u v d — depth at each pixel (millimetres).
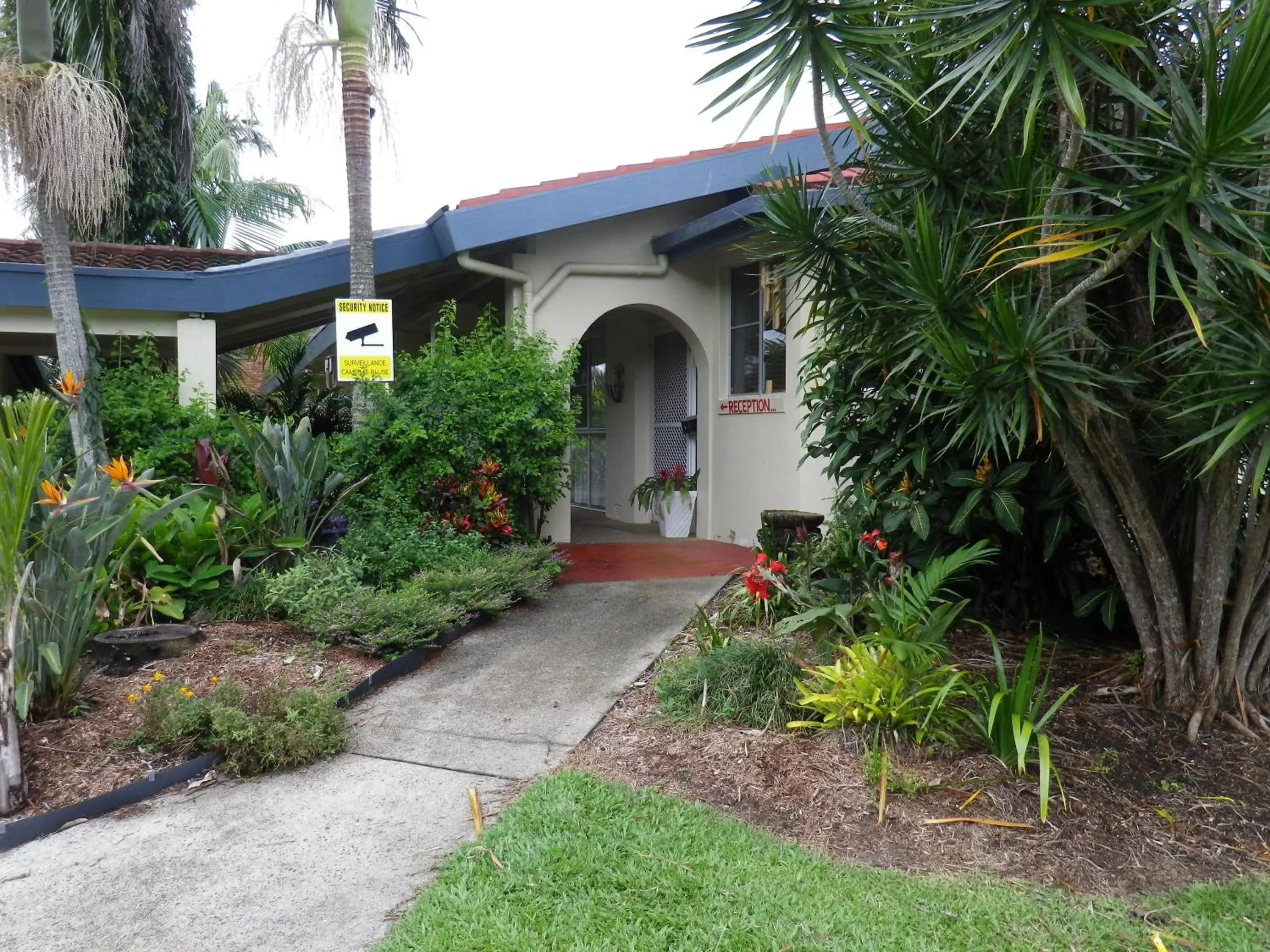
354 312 7406
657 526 11742
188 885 3270
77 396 6133
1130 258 4316
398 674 5543
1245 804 3762
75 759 4184
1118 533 4492
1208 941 2895
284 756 4227
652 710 4836
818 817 3691
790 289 8562
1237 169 3615
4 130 6441
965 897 3119
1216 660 4367
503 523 7871
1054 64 3188
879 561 5336
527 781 4094
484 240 8461
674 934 2855
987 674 5055
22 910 3125
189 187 16156
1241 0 3354
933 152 4496
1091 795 3807
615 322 12953
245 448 7523
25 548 4418
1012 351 3531
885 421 5473
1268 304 3412
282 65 7715
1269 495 4020
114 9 9789
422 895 3127
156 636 5477
